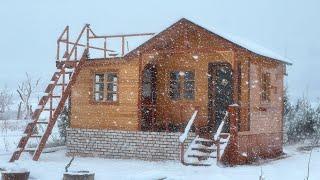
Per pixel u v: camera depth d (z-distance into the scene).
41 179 13.70
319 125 29.44
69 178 12.33
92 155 20.36
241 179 14.15
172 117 20.48
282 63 22.67
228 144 17.66
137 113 19.56
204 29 18.30
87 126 20.69
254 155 19.23
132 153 19.52
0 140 26.59
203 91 19.97
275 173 15.56
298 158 20.97
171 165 17.45
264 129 20.45
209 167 16.78
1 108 54.38
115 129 20.02
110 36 20.56
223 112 19.78
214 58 19.83
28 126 18.72
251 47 18.97
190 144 18.25
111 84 20.62
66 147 22.20
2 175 12.90
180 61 20.47
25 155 20.20
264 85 20.92
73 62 20.47
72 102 21.11
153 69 20.95
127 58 19.75
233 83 18.09
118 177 14.27
